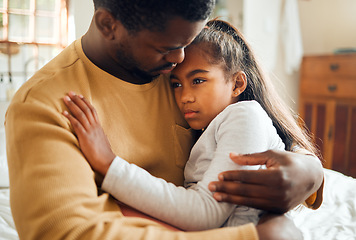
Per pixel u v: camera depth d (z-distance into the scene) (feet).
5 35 7.39
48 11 7.64
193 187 2.43
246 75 2.97
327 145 9.59
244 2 9.90
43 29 7.68
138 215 2.19
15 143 1.98
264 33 10.32
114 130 2.40
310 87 9.98
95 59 2.41
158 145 2.62
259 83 3.05
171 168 2.72
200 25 2.06
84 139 2.07
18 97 2.13
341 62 9.07
